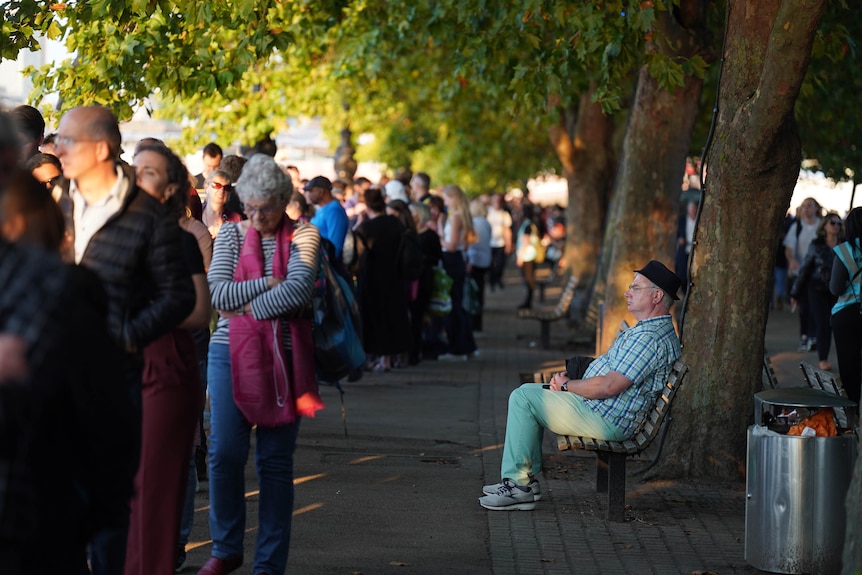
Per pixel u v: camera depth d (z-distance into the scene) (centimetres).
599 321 1783
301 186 1928
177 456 586
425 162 5988
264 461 658
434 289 1839
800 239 2480
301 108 2270
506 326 2612
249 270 646
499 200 3909
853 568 546
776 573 734
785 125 973
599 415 870
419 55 2755
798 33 897
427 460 1088
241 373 645
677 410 1021
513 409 898
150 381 575
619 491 870
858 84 2117
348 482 983
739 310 1007
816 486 724
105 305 398
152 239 546
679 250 2923
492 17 1498
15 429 353
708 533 846
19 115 801
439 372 1756
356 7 2047
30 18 1149
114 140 549
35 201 373
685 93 1695
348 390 1548
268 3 1299
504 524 855
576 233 2898
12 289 357
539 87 1362
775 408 803
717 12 1738
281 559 659
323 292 683
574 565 755
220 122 2161
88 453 386
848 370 1195
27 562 362
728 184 998
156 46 1303
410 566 736
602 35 1223
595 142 2856
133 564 582
